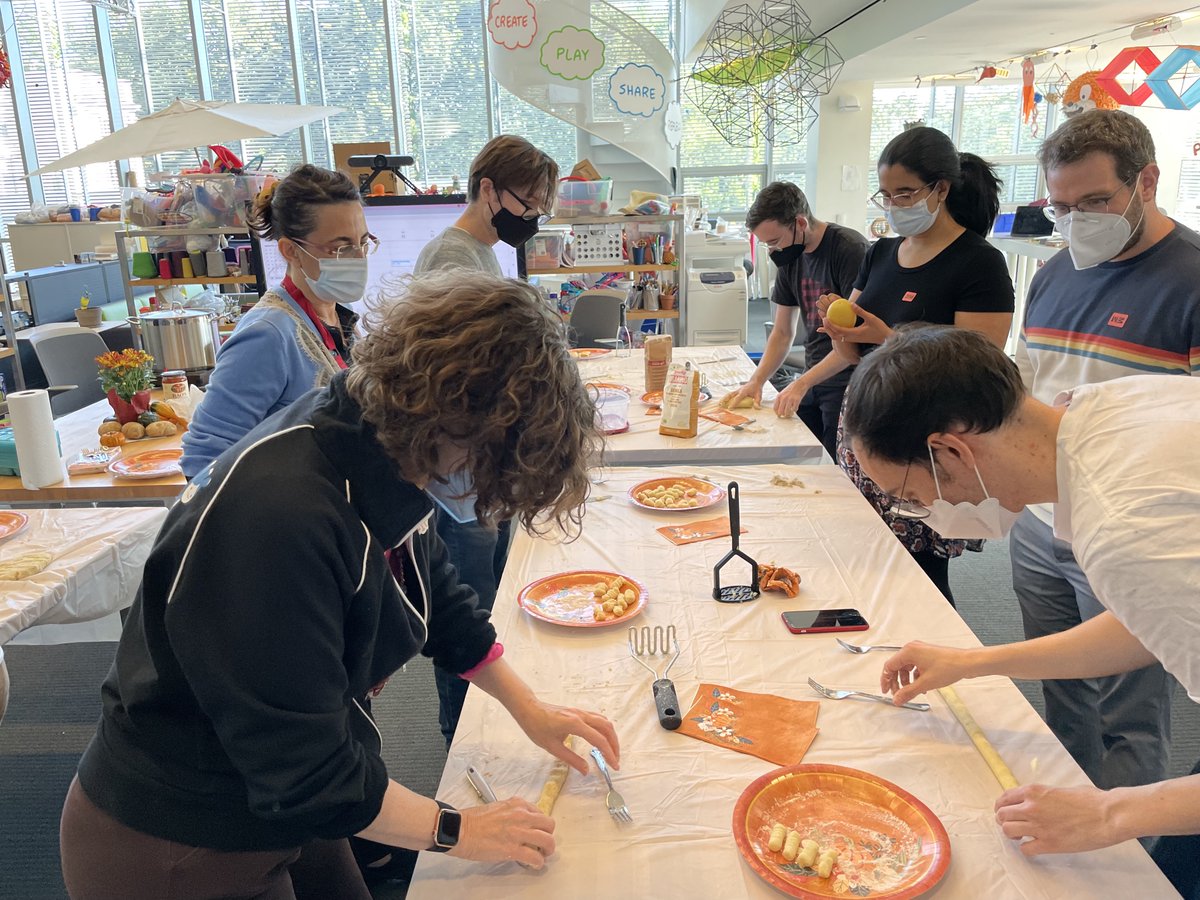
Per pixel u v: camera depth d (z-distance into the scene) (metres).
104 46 7.93
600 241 4.61
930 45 5.71
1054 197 1.66
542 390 0.75
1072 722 1.83
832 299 2.36
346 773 0.81
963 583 3.33
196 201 4.24
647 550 1.75
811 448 2.36
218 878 0.92
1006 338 2.18
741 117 5.78
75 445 2.91
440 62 8.00
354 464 0.80
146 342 3.63
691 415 2.44
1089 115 1.61
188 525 0.79
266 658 0.75
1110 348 1.66
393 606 0.90
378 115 8.12
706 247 6.81
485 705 1.24
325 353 1.71
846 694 1.22
